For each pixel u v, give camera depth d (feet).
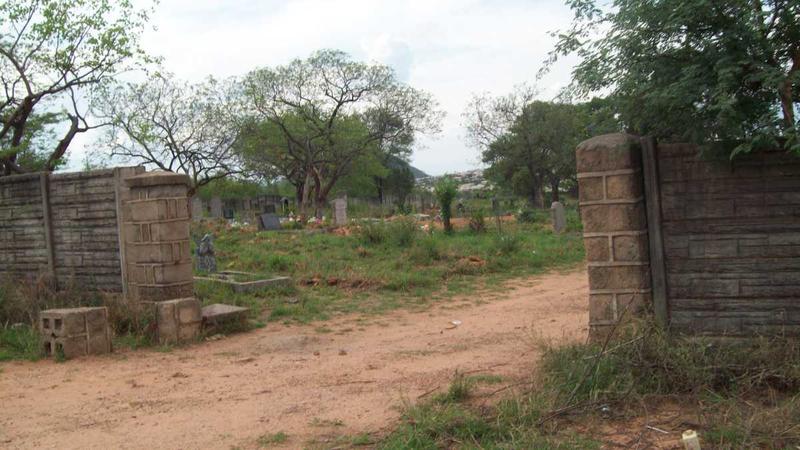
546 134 155.22
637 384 16.03
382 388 19.22
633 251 18.17
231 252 59.41
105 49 57.77
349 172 165.27
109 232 32.40
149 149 108.17
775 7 15.66
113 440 15.92
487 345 24.90
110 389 20.63
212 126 119.03
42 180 34.65
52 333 25.20
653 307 18.10
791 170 16.81
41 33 55.67
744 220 17.24
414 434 14.49
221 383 20.88
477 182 262.67
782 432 13.16
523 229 86.63
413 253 52.80
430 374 20.51
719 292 17.49
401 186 232.12
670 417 14.84
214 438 15.71
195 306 28.14
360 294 40.34
